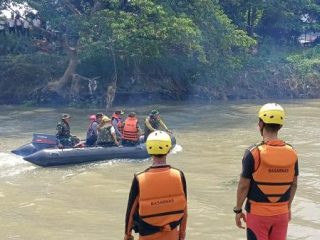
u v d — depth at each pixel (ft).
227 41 104.27
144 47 92.63
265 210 15.20
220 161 45.60
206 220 27.76
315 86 123.44
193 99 113.80
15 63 103.35
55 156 42.70
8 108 94.94
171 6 101.14
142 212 14.35
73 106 97.81
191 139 58.75
